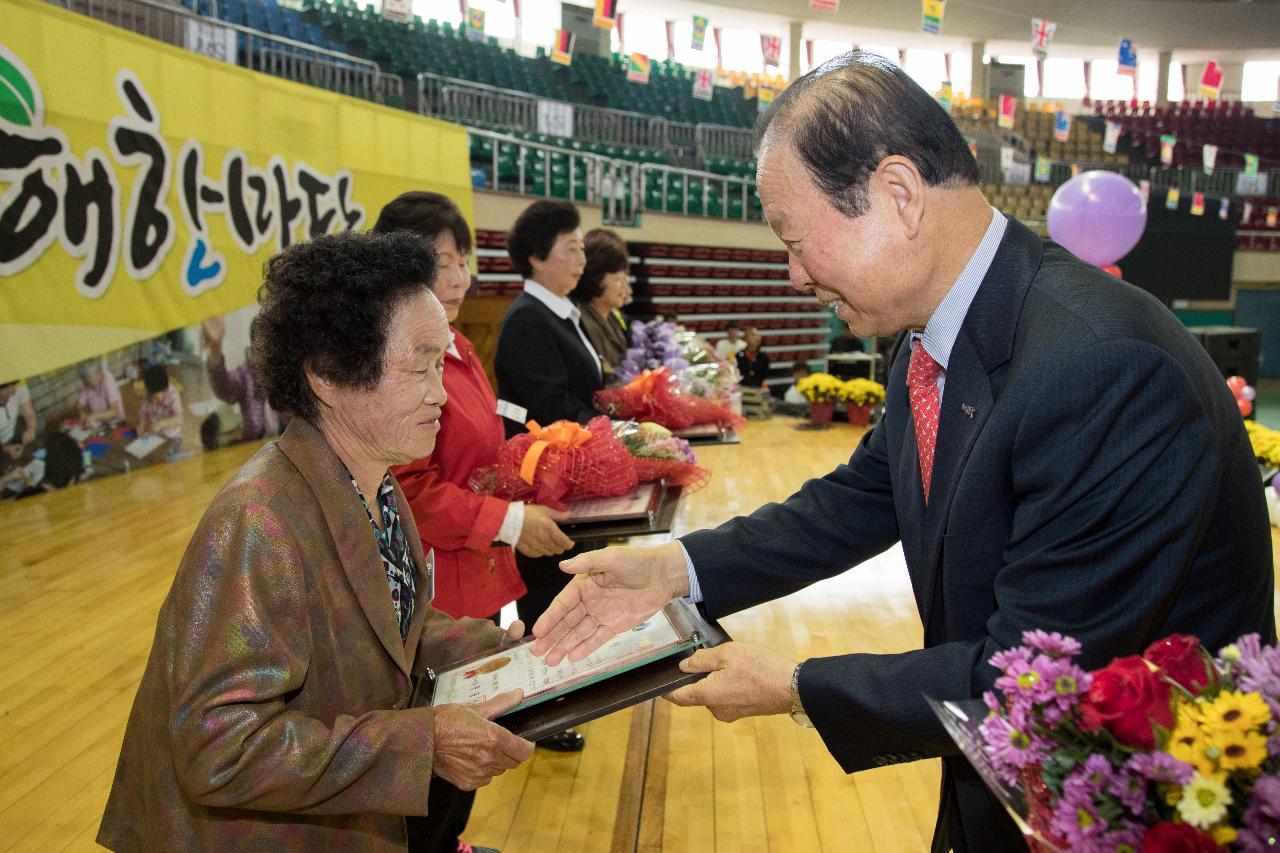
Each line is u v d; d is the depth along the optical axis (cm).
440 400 111
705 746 249
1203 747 60
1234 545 92
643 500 205
